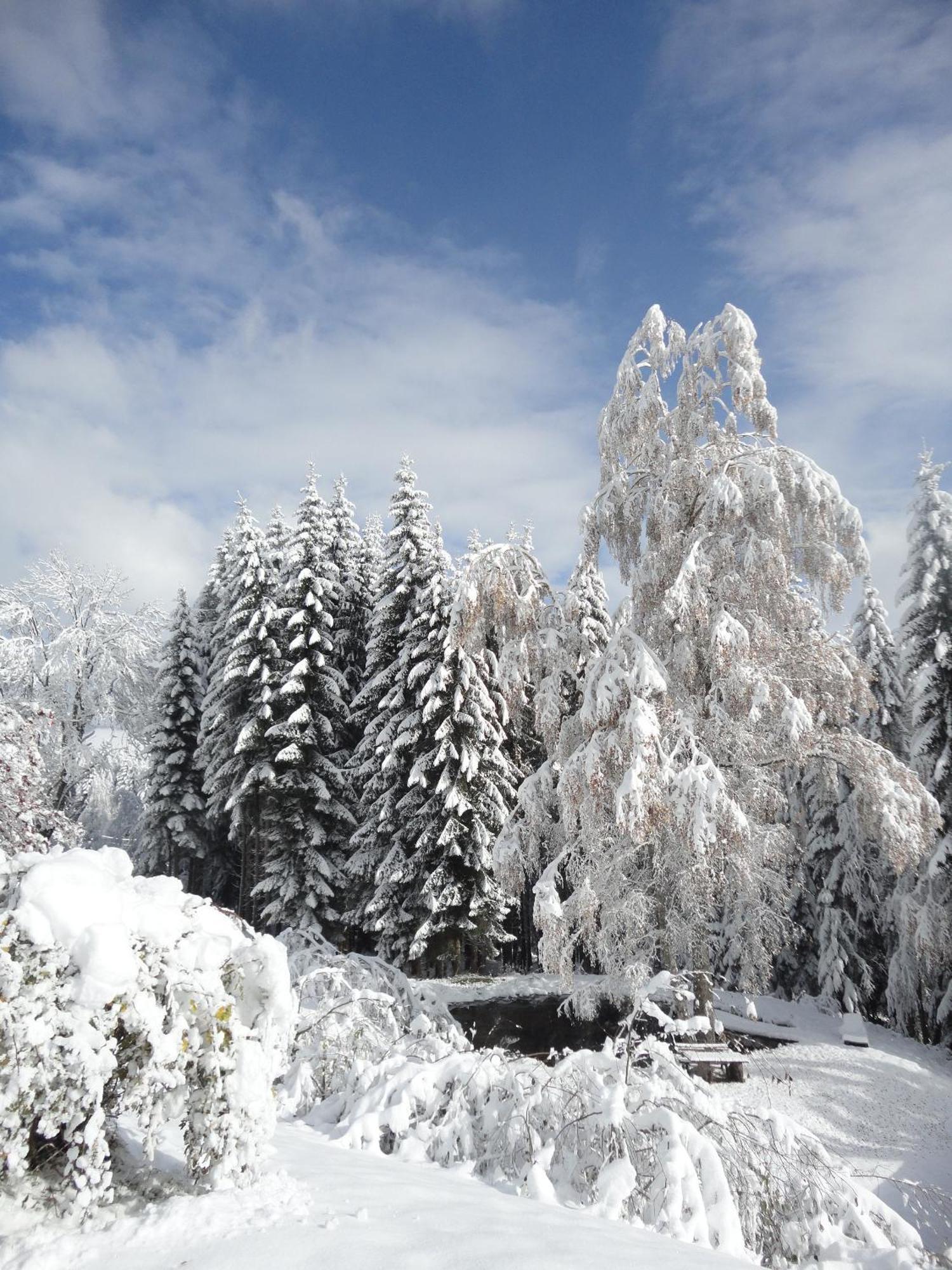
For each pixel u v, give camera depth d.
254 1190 3.39
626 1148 4.72
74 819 26.59
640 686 12.34
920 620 19.84
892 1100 13.80
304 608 24.80
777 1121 5.66
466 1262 2.74
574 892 13.75
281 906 22.50
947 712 18.91
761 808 13.70
